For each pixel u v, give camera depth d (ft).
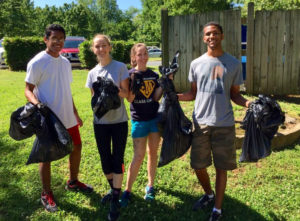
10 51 47.42
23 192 11.01
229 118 8.96
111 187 10.55
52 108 9.56
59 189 11.27
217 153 9.11
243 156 8.91
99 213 9.88
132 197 10.67
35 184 11.55
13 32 123.54
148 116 9.93
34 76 9.17
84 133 16.58
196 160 9.42
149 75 9.89
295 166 12.34
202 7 90.53
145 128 9.98
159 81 9.49
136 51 9.71
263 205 10.00
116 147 9.93
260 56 22.08
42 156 8.79
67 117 10.02
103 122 9.69
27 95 9.09
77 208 10.17
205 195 10.21
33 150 8.82
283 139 14.14
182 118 9.37
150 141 10.24
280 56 21.86
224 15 21.72
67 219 9.57
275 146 14.05
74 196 10.80
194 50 22.81
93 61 46.70
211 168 12.44
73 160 10.66
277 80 22.29
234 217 9.43
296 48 21.57
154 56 107.34
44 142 8.71
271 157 13.17
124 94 9.53
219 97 8.80
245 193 10.69
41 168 9.78
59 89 9.70
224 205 10.05
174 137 9.18
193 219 9.47
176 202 10.37
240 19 21.49
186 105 20.03
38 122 8.72
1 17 116.67
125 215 9.75
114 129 9.80
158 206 10.18
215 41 8.67
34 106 8.77
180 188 11.19
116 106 9.02
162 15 22.79
